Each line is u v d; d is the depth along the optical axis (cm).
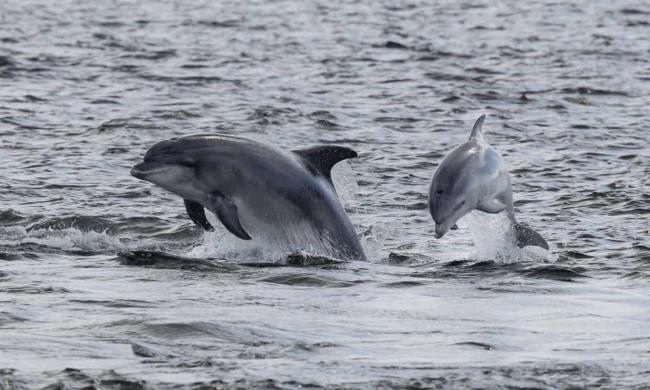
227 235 5434
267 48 16025
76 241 5603
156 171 5200
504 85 12569
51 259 5069
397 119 10344
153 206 6656
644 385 3034
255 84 12438
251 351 3369
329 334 3644
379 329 3734
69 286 4362
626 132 9781
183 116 10225
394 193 7275
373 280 4681
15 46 15375
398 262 5312
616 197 7044
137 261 4953
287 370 3139
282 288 4466
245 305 4069
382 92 12006
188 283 4506
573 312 4053
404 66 14200
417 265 5219
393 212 6694
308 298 4253
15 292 4225
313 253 5297
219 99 11306
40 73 12769
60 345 3391
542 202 6969
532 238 5200
